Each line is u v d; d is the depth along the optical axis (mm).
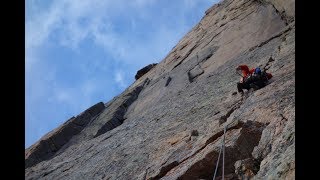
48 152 25141
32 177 18562
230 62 20609
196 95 17625
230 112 11984
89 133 26000
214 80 18594
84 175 14586
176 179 8672
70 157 19531
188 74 23578
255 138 8859
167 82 25547
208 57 24641
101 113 28812
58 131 26469
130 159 13180
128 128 19078
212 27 29797
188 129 12852
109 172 13164
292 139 7031
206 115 13367
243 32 24297
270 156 7059
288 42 16719
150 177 9977
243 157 8469
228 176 8156
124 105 28328
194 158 9273
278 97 10477
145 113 21781
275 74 13578
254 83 12945
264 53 18094
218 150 8602
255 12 26000
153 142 13547
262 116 9703
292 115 7953
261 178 6574
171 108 17922
